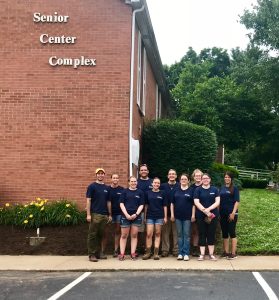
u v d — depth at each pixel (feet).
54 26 48.06
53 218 44.01
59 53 47.83
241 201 66.39
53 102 47.47
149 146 54.80
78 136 47.06
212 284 28.86
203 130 54.75
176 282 29.48
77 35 47.80
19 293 27.27
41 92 47.65
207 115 124.16
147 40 56.70
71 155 47.01
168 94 86.84
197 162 53.88
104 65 47.39
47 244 40.81
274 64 126.31
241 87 133.18
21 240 41.68
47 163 47.14
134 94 49.39
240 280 29.91
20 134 47.50
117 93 47.11
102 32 47.65
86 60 47.50
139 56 54.29
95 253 36.78
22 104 47.67
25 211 44.55
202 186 37.52
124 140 46.70
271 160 151.12
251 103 135.85
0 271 33.35
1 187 47.24
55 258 37.76
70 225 44.29
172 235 40.32
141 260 36.81
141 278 30.78
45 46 47.96
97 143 46.88
